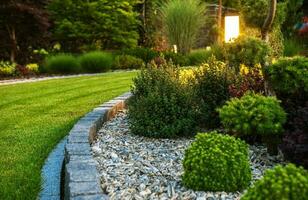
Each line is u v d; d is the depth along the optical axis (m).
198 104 5.90
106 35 23.56
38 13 19.23
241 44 7.01
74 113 7.24
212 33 23.19
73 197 2.93
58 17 23.38
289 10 16.84
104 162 4.29
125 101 7.66
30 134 5.83
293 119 4.87
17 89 10.70
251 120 4.76
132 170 4.02
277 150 4.64
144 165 4.21
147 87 6.48
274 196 2.46
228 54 7.15
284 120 4.74
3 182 3.98
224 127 5.51
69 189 3.09
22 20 19.50
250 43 6.94
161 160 4.42
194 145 3.61
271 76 5.27
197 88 6.17
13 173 4.24
